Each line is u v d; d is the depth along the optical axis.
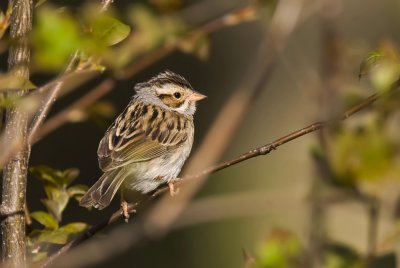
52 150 19.41
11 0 9.66
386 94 7.98
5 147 9.30
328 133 8.16
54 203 10.86
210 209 9.16
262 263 7.59
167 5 10.12
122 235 8.85
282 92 21.08
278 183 20.61
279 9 9.14
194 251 20.16
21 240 9.76
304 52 18.95
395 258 8.28
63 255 9.63
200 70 20.30
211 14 12.21
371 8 20.19
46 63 6.82
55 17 6.86
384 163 7.94
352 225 17.89
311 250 7.79
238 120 8.77
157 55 9.58
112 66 9.19
